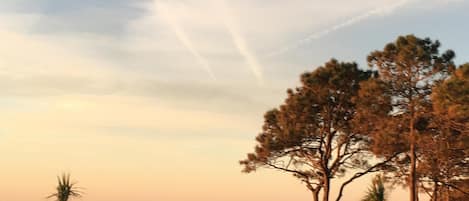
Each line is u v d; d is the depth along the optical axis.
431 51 35.66
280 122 40.31
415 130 35.19
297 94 40.91
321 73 39.47
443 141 35.19
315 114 40.06
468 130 32.47
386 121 35.91
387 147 35.41
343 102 39.88
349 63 40.03
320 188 40.88
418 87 35.81
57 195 52.28
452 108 28.39
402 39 35.91
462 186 39.41
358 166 40.31
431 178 39.34
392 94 35.97
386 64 36.34
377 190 41.34
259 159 40.81
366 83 36.28
